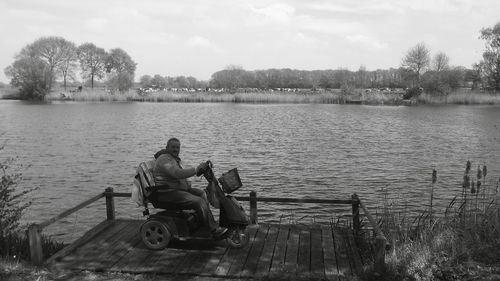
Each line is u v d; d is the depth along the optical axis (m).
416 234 7.82
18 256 6.81
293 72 100.69
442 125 35.78
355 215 8.08
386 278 6.07
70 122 38.44
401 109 54.41
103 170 18.62
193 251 7.01
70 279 6.15
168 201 6.96
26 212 12.70
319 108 56.84
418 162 20.31
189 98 72.69
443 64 72.31
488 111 50.31
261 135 29.86
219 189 6.93
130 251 7.04
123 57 106.75
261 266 6.46
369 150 23.70
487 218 8.27
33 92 75.00
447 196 14.40
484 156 21.75
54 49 91.88
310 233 7.84
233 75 94.88
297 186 16.06
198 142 26.70
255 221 8.30
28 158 21.30
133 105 63.66
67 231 11.10
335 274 6.21
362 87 80.12
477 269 6.33
